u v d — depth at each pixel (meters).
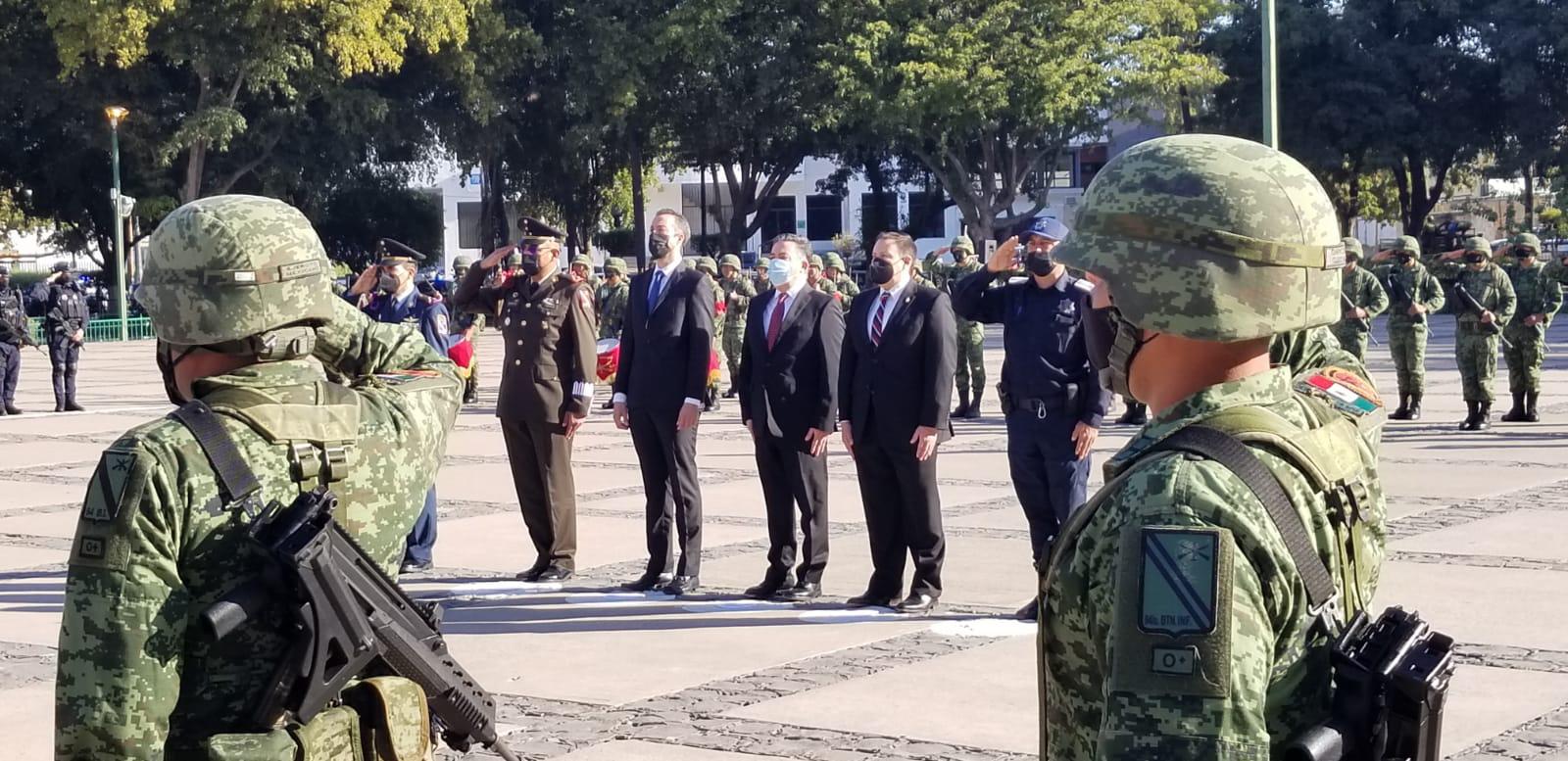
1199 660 1.95
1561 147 48.09
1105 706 2.01
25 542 10.29
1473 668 6.64
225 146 39.44
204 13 38.19
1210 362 2.22
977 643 7.36
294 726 2.72
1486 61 47.25
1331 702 2.08
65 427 17.80
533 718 6.17
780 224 67.69
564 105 45.53
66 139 43.47
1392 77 46.75
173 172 43.44
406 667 2.95
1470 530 9.91
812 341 8.39
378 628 2.87
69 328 19.75
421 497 3.10
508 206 53.97
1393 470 12.77
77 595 2.67
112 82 40.25
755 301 8.58
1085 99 39.84
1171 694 1.95
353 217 49.00
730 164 48.53
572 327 8.99
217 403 2.83
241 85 41.38
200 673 2.74
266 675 2.75
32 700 6.47
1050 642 2.21
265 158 42.78
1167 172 2.20
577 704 6.37
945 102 39.81
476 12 41.81
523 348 9.00
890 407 7.97
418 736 2.90
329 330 3.23
